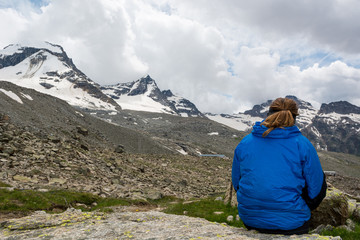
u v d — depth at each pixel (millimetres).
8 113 55938
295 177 3662
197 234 4902
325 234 9961
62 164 30312
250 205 3840
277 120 3809
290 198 3598
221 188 46250
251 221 3939
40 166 27750
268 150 3779
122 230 5469
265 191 3650
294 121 3949
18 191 17328
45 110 83375
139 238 4836
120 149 64250
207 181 51562
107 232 5332
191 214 16359
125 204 21375
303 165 3664
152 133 177750
